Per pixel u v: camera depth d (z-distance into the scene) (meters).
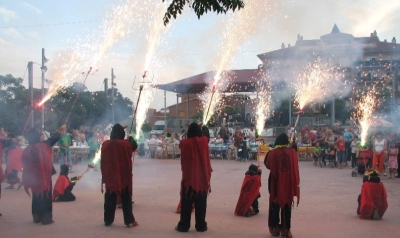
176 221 8.81
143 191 12.74
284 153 7.52
